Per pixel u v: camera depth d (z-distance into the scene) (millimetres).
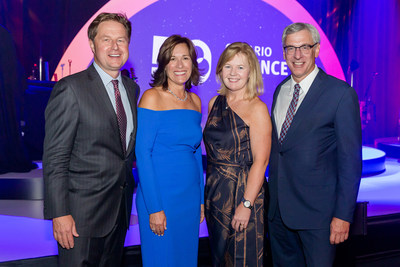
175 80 2119
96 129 1722
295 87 2100
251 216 2068
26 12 6465
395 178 5820
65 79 1713
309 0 8477
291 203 2088
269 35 6824
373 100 9930
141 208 2094
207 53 6402
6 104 4879
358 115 1961
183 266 2154
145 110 2014
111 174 1783
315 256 2061
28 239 3145
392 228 3520
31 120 5941
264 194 2123
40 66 6230
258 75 2098
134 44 6020
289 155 2080
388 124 10039
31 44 6547
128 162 1876
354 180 1933
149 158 1997
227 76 2072
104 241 1845
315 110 1991
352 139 1928
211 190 2137
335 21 8852
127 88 1931
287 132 2072
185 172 2105
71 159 1742
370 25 9516
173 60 2115
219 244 2117
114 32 1805
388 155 7887
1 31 4957
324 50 7395
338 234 1971
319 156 2014
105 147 1761
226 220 2086
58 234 1684
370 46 9617
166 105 2086
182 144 2113
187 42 2143
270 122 2070
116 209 1831
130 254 2891
